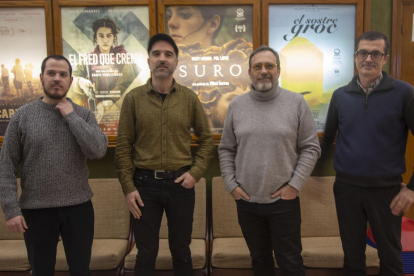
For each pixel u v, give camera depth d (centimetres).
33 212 157
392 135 164
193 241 235
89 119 172
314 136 172
